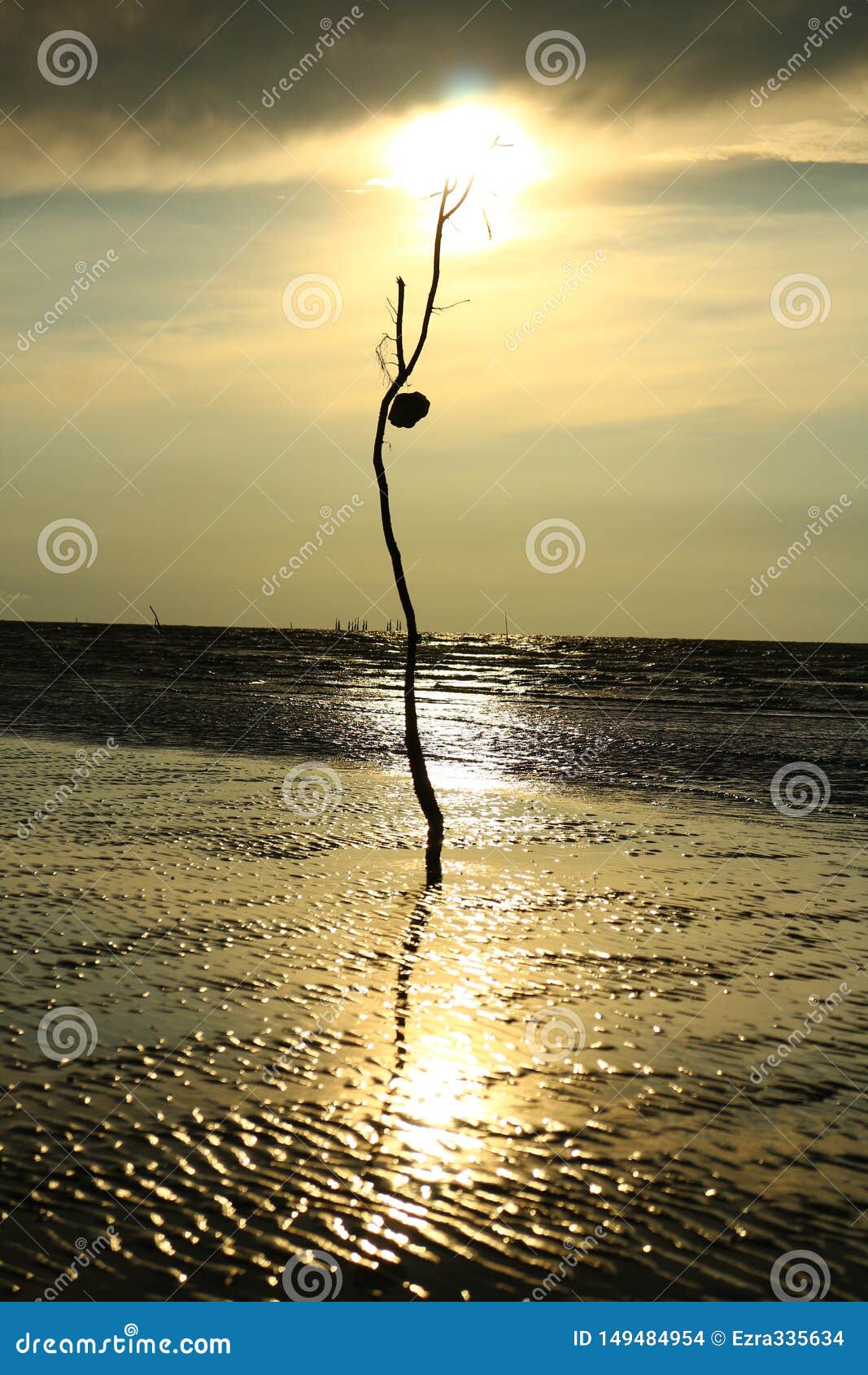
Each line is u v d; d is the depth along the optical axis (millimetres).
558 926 12008
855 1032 8914
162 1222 5879
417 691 52719
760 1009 9469
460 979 10039
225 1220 5910
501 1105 7398
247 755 26125
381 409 14930
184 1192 6164
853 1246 5840
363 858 15250
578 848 16438
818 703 49875
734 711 44719
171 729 31578
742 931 11953
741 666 87812
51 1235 5762
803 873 14906
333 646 119562
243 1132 6875
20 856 14430
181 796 19750
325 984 9789
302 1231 5824
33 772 22203
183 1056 8039
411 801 20328
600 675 73125
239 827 17031
